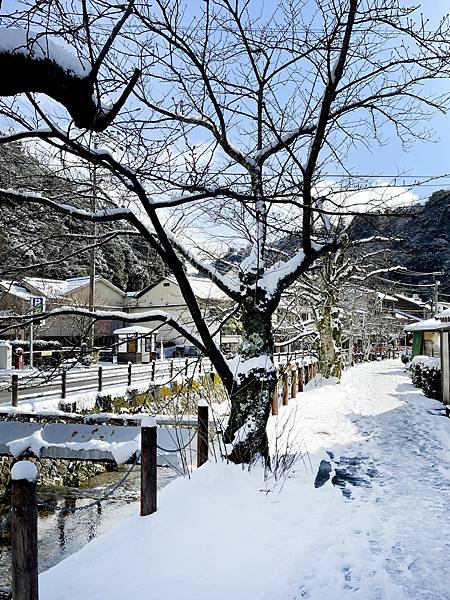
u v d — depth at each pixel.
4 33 2.75
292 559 4.23
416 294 55.94
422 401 15.66
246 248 10.43
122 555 4.20
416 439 9.88
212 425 7.38
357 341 50.44
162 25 5.36
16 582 3.01
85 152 3.98
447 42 5.86
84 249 6.88
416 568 4.21
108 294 36.91
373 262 24.25
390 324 52.31
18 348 23.78
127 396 14.19
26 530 3.03
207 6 5.64
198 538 4.53
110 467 12.66
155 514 4.90
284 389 13.95
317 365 25.06
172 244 7.03
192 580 3.79
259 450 6.63
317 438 9.85
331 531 4.96
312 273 20.44
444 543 4.74
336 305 22.50
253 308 6.98
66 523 9.33
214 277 7.18
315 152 5.54
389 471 7.47
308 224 6.40
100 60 3.07
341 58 5.24
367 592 3.79
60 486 11.23
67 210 5.67
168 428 7.22
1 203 5.56
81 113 3.25
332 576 4.02
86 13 3.20
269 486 6.06
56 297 25.33
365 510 5.66
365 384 21.59
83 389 14.43
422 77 6.52
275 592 3.68
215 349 6.93
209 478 5.58
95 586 3.69
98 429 7.52
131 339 7.00
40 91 3.03
